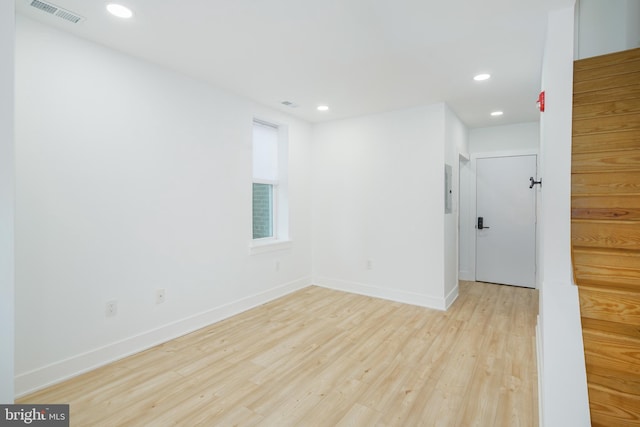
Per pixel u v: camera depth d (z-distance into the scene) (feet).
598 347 5.42
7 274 4.08
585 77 8.43
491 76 9.63
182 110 9.59
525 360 8.09
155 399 6.53
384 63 8.77
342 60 8.63
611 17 10.06
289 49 8.00
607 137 7.88
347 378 7.34
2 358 4.04
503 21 6.74
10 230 4.11
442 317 11.15
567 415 4.63
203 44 7.79
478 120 14.62
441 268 12.05
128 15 6.55
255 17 6.62
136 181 8.51
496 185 15.74
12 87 4.14
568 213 6.33
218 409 6.24
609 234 6.87
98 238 7.78
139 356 8.31
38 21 6.77
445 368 7.75
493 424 5.83
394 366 7.86
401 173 12.91
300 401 6.51
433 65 8.87
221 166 10.81
